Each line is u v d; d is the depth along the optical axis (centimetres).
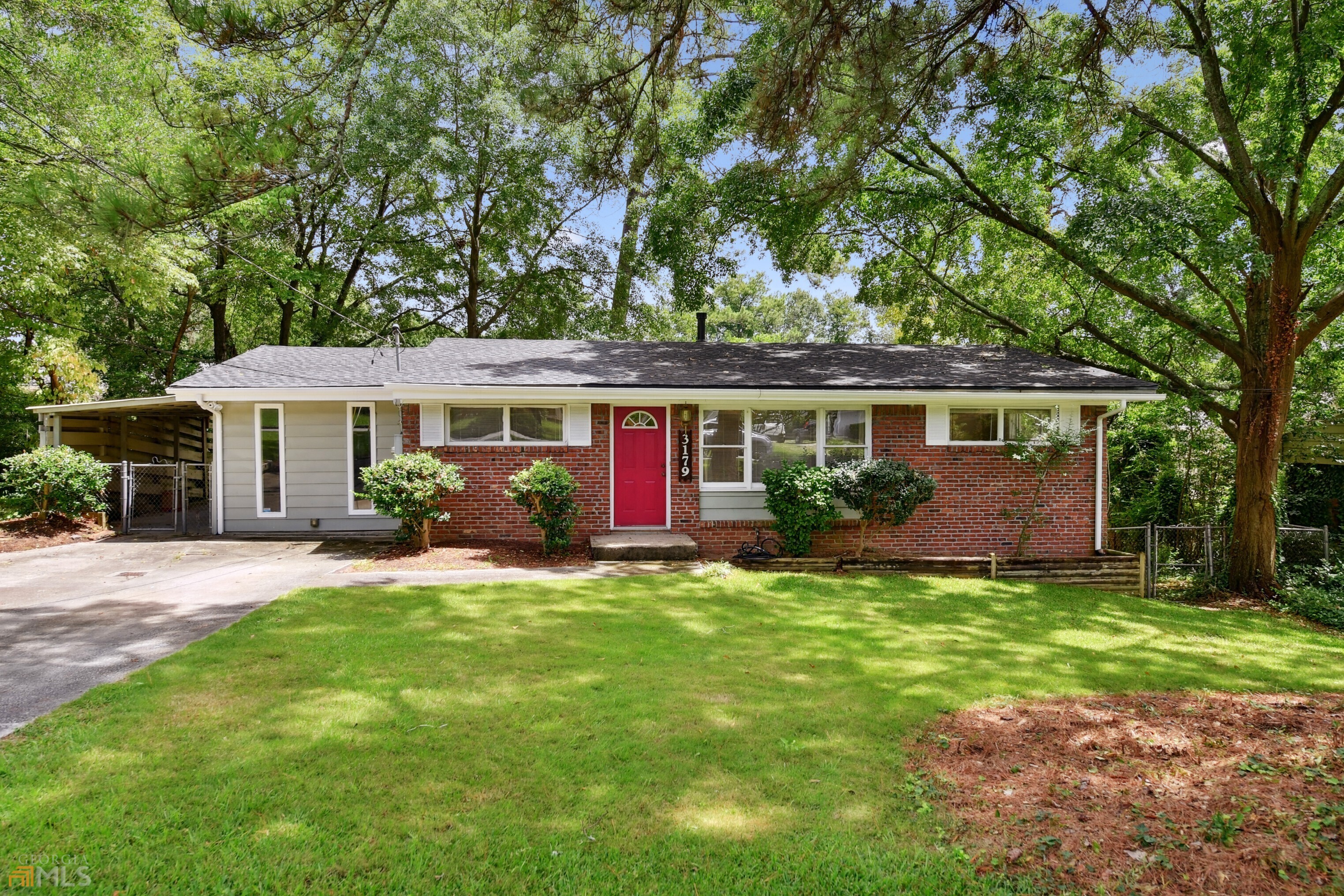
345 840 337
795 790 395
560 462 1209
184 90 717
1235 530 1309
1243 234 1298
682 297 1579
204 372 1391
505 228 2403
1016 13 620
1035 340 1706
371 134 1955
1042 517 1259
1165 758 446
